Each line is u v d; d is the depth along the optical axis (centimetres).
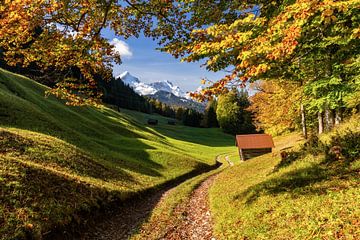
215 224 1441
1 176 1538
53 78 1329
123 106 17912
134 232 1582
